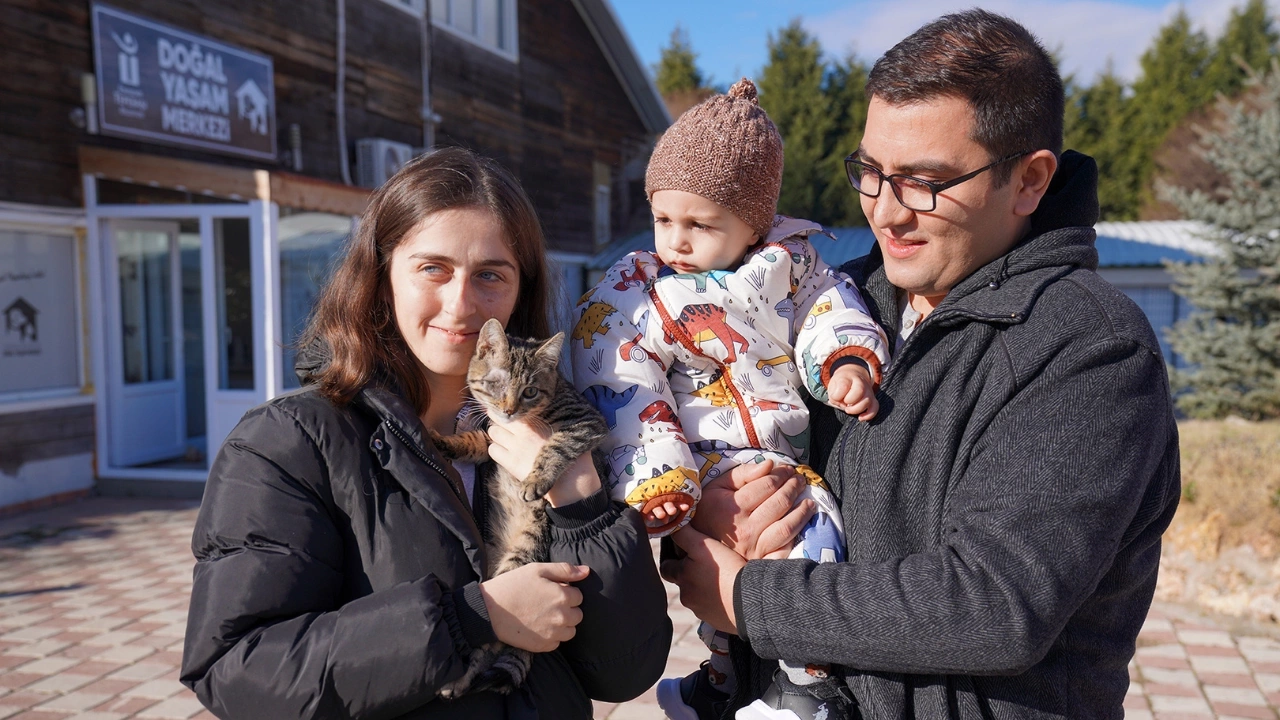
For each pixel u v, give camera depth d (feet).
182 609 18.97
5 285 27.68
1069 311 5.33
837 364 6.31
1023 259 5.68
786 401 6.70
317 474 5.55
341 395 5.80
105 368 30.66
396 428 5.75
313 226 32.04
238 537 5.33
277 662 5.01
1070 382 5.10
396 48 42.42
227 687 5.09
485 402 6.72
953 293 5.84
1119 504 4.85
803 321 6.94
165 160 28.76
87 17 28.63
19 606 19.12
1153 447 5.07
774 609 5.26
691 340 6.65
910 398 5.70
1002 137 5.51
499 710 5.62
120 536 25.05
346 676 4.97
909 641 4.88
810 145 94.12
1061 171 6.24
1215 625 18.44
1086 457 4.91
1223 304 38.63
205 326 30.53
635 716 14.07
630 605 5.85
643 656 5.98
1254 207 38.93
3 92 26.55
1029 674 5.22
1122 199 102.47
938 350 5.74
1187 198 40.01
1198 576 20.07
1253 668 16.19
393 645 4.99
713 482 6.47
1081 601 4.80
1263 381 37.32
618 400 6.58
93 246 29.96
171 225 33.14
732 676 7.29
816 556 5.91
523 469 6.25
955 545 5.03
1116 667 5.57
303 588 5.29
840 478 6.16
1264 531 19.83
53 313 29.43
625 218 66.95
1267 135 38.01
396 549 5.49
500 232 6.36
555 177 56.65
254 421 5.71
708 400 6.75
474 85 48.24
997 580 4.76
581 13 57.82
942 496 5.44
